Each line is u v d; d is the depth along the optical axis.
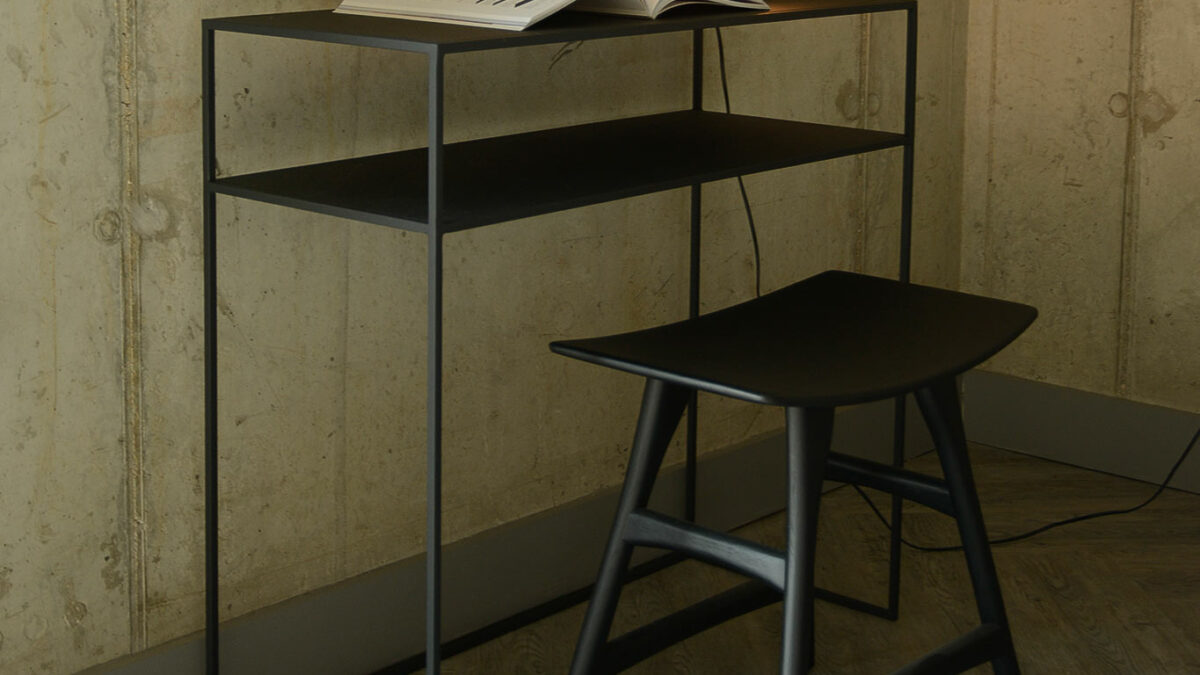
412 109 2.17
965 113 3.28
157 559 2.00
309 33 1.66
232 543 2.07
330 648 2.21
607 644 1.87
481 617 2.43
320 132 2.06
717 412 2.85
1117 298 3.13
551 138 2.17
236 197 1.97
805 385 1.57
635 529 1.83
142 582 1.99
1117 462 3.17
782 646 1.66
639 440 1.83
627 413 2.66
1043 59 3.14
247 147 1.98
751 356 1.69
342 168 1.92
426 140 2.20
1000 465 3.25
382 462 2.26
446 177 1.84
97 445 1.90
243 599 2.11
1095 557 2.74
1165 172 3.00
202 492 2.03
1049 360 3.27
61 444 1.86
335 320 2.14
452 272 2.29
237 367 2.03
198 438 2.01
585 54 2.40
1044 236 3.22
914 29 2.20
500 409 2.42
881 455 3.21
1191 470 3.05
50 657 1.91
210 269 1.90
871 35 2.97
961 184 3.32
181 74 1.89
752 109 2.75
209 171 1.85
